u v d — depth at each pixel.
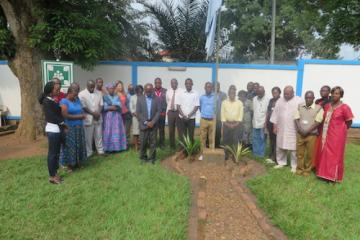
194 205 4.54
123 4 11.68
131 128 8.20
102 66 10.89
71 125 5.82
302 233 3.73
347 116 5.41
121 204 4.44
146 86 6.32
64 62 7.40
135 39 15.21
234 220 4.14
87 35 8.23
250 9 20.36
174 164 6.48
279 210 4.34
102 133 7.26
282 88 10.62
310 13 11.16
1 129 10.42
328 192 5.13
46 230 3.76
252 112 7.45
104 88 7.72
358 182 5.71
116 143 7.31
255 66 10.54
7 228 3.78
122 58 15.16
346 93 10.66
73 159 5.86
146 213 4.16
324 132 5.70
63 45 8.08
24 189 4.97
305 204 4.58
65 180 5.44
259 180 5.57
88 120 6.77
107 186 5.14
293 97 6.16
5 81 11.33
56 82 5.17
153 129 6.46
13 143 8.43
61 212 4.21
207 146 7.60
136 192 4.88
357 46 12.56
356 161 7.17
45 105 5.09
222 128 7.07
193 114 7.15
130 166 6.24
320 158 5.74
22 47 8.56
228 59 19.19
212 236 3.73
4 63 11.23
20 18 8.40
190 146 6.74
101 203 4.49
